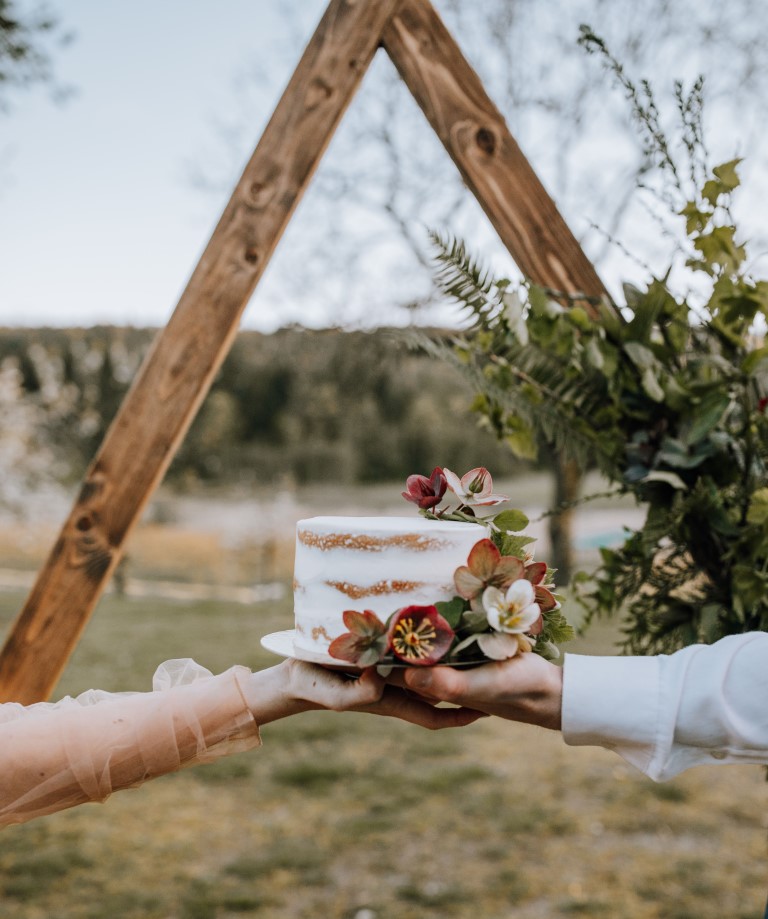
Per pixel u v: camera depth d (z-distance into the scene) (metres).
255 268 1.52
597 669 0.86
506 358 1.45
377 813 4.05
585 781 4.41
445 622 0.80
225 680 0.98
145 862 3.57
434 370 10.29
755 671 0.84
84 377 10.50
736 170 1.27
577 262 1.48
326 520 0.95
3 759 0.95
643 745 0.84
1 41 3.30
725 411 1.31
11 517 10.20
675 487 1.35
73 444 10.44
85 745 0.96
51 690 1.56
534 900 3.27
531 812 4.03
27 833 3.84
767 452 1.32
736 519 1.34
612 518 6.87
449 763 4.68
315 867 3.53
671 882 3.38
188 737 0.96
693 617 1.36
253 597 9.52
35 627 1.54
